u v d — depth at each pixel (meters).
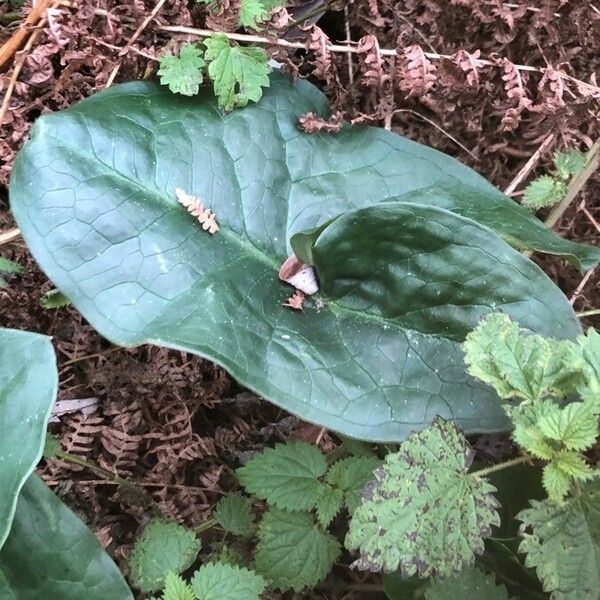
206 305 0.28
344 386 0.29
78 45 0.33
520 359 0.25
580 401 0.26
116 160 0.28
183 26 0.34
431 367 0.29
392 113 0.37
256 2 0.33
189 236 0.29
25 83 0.33
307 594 0.34
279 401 0.27
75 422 0.36
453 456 0.26
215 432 0.38
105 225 0.27
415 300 0.30
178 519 0.35
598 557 0.24
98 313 0.26
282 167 0.33
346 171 0.33
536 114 0.39
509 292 0.29
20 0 0.35
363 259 0.30
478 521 0.25
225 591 0.28
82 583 0.27
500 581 0.31
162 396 0.37
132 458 0.36
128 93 0.30
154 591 0.30
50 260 0.26
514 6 0.38
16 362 0.25
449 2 0.38
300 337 0.29
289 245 0.32
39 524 0.27
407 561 0.24
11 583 0.26
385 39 0.39
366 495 0.25
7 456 0.24
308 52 0.36
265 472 0.31
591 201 0.41
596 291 0.40
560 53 0.39
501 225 0.32
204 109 0.32
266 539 0.31
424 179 0.34
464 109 0.39
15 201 0.26
